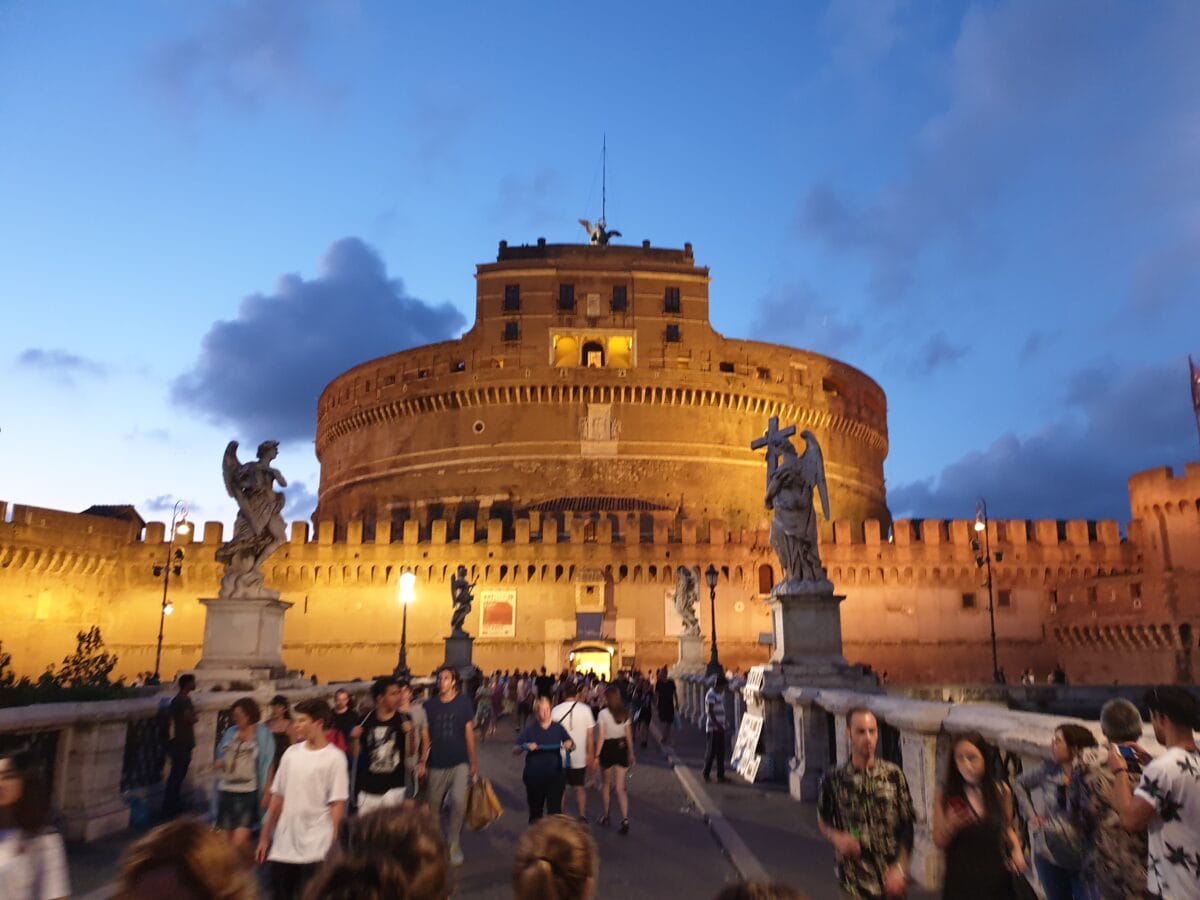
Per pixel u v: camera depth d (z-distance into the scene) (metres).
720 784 14.77
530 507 72.44
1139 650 57.62
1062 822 5.51
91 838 9.91
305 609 61.16
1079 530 65.62
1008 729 6.71
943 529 65.25
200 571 62.16
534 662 59.97
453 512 74.75
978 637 63.12
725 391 77.19
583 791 11.66
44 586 58.66
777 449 16.66
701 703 28.70
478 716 28.27
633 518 66.31
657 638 60.62
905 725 8.57
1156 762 4.52
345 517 82.75
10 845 4.58
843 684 14.95
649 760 20.02
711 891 8.49
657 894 8.41
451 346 79.31
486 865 9.75
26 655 57.12
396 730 8.66
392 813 3.23
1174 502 63.44
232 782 8.38
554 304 78.12
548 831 3.15
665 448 75.50
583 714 11.87
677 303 79.50
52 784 9.90
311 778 6.86
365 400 83.44
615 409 76.06
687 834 11.33
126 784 11.41
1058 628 63.16
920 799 8.30
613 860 9.88
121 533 62.91
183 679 11.89
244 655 15.69
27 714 9.10
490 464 75.56
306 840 6.73
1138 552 65.44
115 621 61.84
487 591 61.25
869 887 5.20
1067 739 5.48
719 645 60.56
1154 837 4.49
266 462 16.70
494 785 16.81
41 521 58.62
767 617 61.44
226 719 13.80
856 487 84.38
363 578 61.66
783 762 15.09
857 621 62.59
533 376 75.69
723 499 75.44
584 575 61.53
